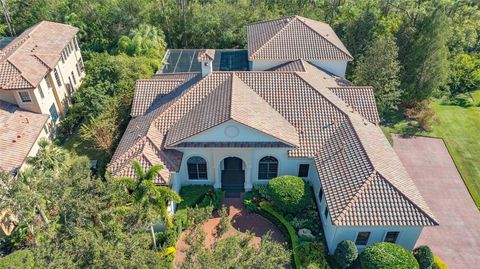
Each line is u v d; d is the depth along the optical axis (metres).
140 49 52.97
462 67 53.91
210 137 31.09
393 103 46.75
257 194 33.69
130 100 40.22
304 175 34.53
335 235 27.19
